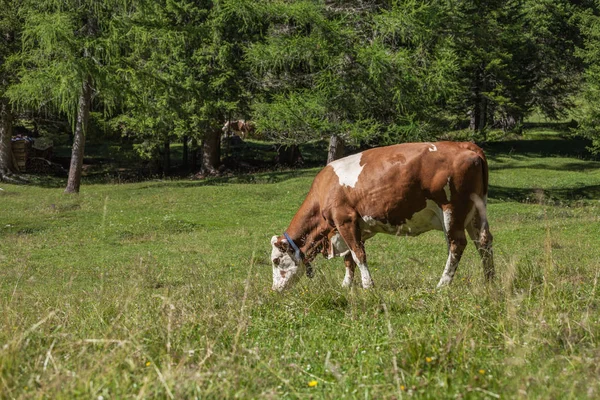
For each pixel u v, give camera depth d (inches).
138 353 178.2
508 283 229.3
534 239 645.3
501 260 370.6
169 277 510.6
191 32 1298.0
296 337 219.6
